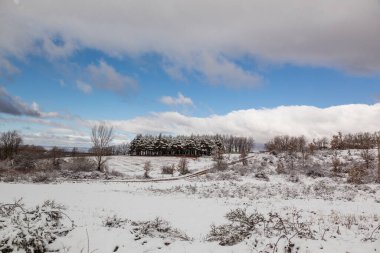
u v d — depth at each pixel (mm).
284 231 10430
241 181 43906
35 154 62594
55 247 8617
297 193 28344
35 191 27672
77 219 13711
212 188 32625
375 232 10891
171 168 63688
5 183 36312
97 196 25000
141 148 135250
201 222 14586
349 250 8492
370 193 30031
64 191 28484
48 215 9789
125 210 18078
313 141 89000
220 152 78312
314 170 52125
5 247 7719
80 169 55562
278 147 89562
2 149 70438
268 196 26188
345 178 46500
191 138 134000
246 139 159750
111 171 60750
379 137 84625
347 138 99125
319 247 8625
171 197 25391
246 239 9797
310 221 13336
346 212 18016
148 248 9086
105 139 58750
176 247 9297
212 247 9258
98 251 8641
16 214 9586
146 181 45906
